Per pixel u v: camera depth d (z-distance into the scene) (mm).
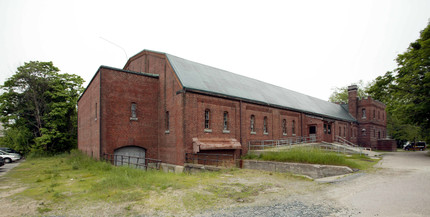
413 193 9555
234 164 20484
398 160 21656
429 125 29766
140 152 21656
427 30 24312
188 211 8258
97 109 20375
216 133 21484
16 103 35688
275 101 29047
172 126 20578
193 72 22844
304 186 11859
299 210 8164
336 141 36219
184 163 18875
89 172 16328
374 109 45000
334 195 9945
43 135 33719
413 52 25828
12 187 12492
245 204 9016
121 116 20609
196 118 20062
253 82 31062
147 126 22047
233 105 23359
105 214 7992
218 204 9023
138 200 9398
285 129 29812
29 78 34906
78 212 8203
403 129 49812
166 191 10672
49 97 36938
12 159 28938
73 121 37844
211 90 21375
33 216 7922
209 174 15305
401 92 28156
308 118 32875
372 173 14406
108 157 19406
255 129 25438
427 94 26562
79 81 38094
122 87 20906
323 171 15438
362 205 8359
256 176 14648
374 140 44250
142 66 25328
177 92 19891
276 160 18703
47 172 16562
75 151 27828
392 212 7457
